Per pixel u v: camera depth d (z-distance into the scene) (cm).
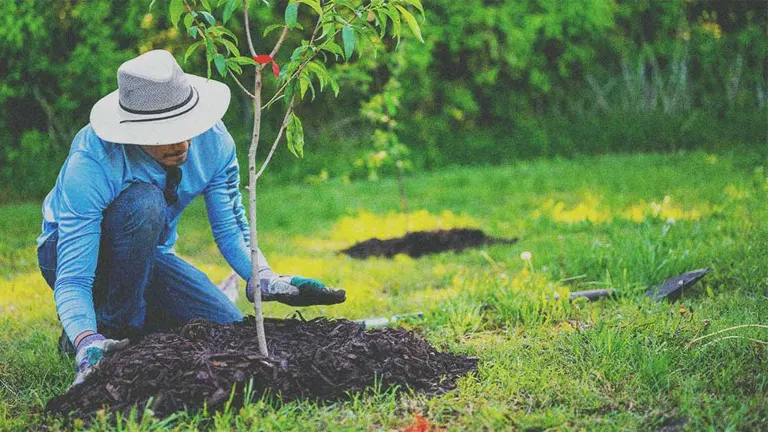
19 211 1021
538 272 562
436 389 345
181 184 381
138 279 377
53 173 1198
